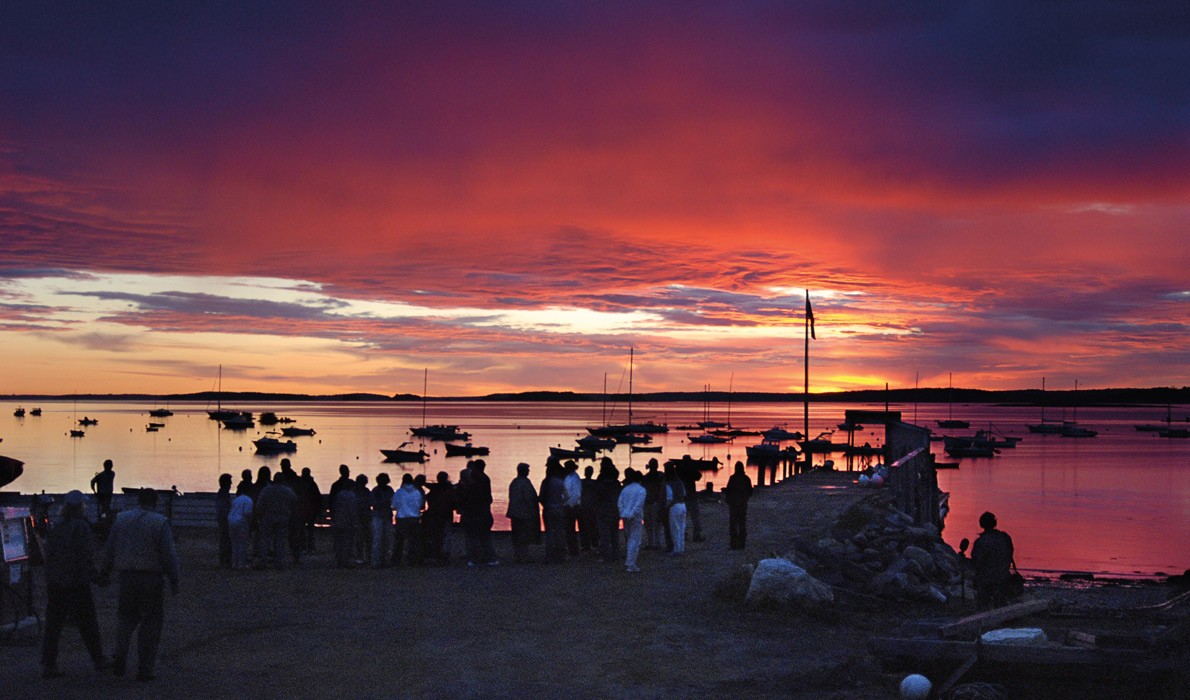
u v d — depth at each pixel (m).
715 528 24.67
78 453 150.88
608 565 18.88
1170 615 13.56
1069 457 150.00
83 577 10.35
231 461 134.50
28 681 10.21
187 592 15.80
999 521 69.00
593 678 10.85
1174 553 52.38
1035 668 10.49
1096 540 58.34
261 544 18.45
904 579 15.85
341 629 13.16
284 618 13.84
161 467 122.31
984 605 14.41
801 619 13.99
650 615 14.13
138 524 10.38
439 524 19.92
